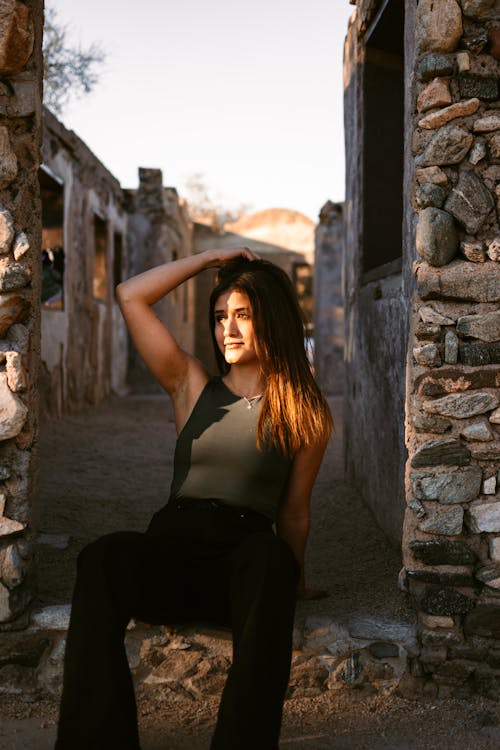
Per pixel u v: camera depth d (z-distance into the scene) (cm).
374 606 278
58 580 305
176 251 1627
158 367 260
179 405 263
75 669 198
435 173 254
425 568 256
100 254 1162
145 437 755
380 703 251
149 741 226
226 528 233
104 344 1139
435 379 254
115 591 209
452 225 253
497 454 253
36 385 266
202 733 231
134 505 467
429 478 255
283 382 244
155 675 255
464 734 230
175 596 237
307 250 2114
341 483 516
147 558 225
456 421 255
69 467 568
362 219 454
